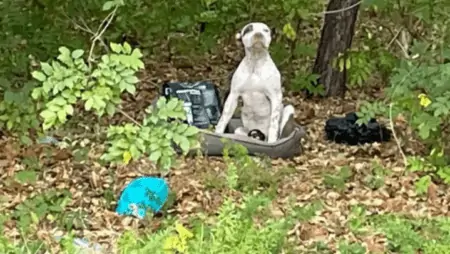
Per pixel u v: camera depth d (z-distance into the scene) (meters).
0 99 6.93
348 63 8.28
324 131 8.17
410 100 6.93
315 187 7.07
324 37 9.09
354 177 7.25
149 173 7.20
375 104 7.31
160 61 9.65
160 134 5.91
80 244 5.97
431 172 7.24
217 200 6.80
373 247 6.07
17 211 6.54
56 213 6.54
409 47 8.04
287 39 9.24
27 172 7.13
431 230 6.18
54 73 5.86
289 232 6.23
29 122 6.68
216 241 5.20
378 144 7.86
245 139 7.55
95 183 7.06
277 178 7.09
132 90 5.87
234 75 7.71
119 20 7.86
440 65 6.81
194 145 6.02
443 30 7.30
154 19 8.23
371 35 8.62
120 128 5.91
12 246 5.37
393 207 6.79
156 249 5.18
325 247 6.14
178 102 5.97
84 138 7.75
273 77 7.66
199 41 9.10
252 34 7.59
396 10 7.79
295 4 8.88
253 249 5.18
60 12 7.30
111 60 5.90
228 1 8.84
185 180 7.06
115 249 5.95
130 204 6.64
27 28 7.25
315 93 9.05
